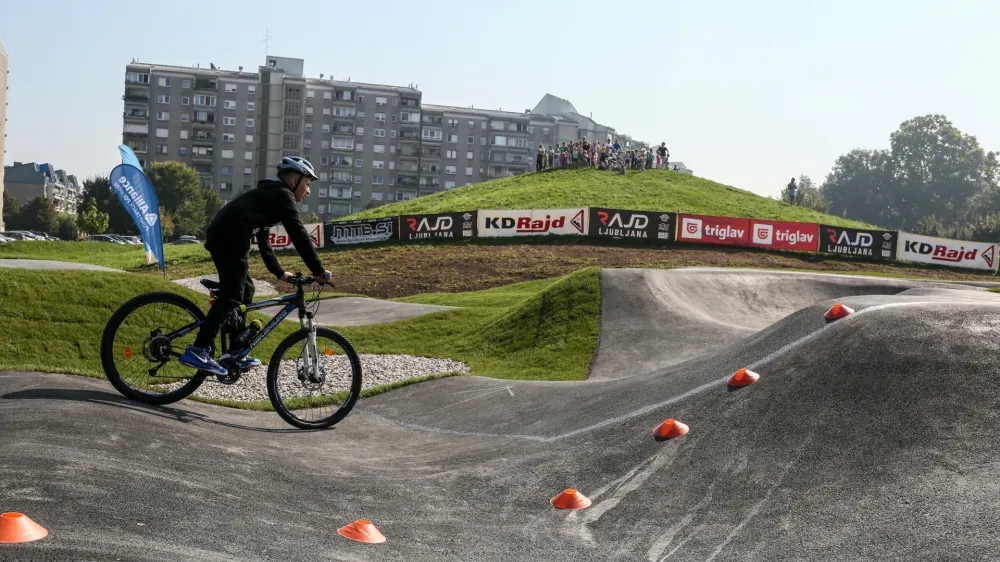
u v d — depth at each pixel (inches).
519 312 665.0
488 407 314.7
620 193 1925.4
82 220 2679.6
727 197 1994.3
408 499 175.8
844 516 149.3
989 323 211.9
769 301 753.6
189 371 257.6
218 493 153.6
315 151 4500.5
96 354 456.8
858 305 260.5
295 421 252.2
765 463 178.4
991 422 167.5
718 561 140.6
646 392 266.5
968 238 3080.7
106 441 168.6
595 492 180.7
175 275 1241.4
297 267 1264.8
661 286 682.8
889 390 191.2
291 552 131.3
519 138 4975.4
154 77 4333.2
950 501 144.6
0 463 141.3
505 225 1478.8
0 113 3363.7
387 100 4628.4
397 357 578.6
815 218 1852.9
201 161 4397.1
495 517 167.9
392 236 1491.1
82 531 120.4
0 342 435.5
